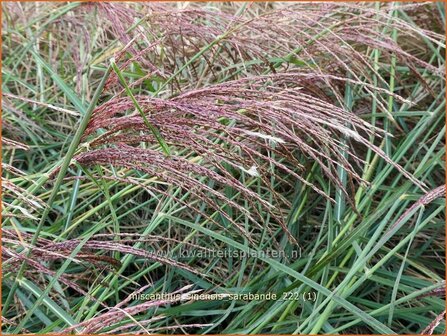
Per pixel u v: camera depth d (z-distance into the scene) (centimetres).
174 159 93
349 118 96
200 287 131
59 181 96
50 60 192
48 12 192
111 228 143
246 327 113
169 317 122
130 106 93
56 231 136
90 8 170
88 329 82
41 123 168
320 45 134
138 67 133
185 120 91
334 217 129
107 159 94
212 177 93
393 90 154
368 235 133
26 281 98
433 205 139
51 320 119
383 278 117
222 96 96
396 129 157
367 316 101
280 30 136
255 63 142
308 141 138
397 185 152
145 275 136
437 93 166
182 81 158
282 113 94
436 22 175
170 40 149
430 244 142
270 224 139
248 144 135
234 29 127
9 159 160
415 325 125
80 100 154
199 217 136
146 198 150
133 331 113
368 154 137
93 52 193
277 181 147
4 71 166
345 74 155
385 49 144
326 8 153
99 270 131
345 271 117
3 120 162
